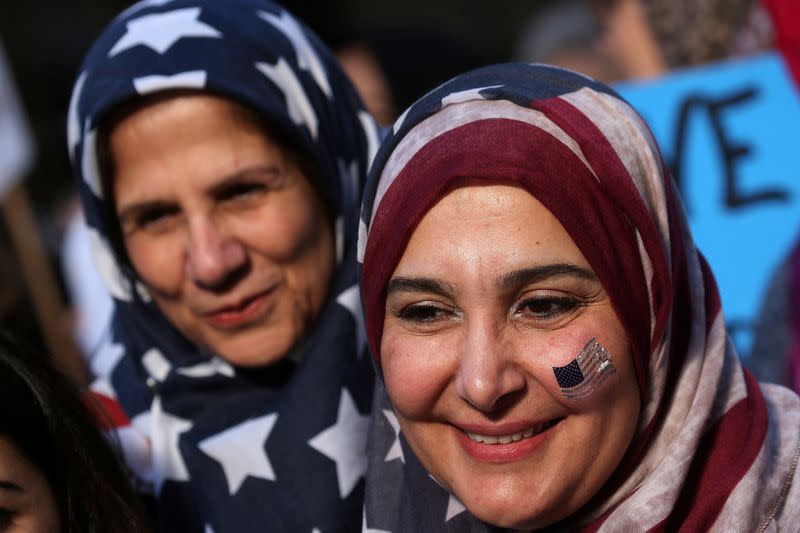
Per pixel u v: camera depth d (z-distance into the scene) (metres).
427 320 1.95
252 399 2.59
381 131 2.83
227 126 2.37
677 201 2.09
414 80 4.35
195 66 2.37
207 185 2.34
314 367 2.49
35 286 4.12
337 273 2.55
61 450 2.14
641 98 3.34
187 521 2.57
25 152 4.37
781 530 1.99
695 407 2.03
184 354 2.67
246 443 2.53
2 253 4.08
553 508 1.93
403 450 2.22
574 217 1.86
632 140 1.99
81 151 2.51
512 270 1.85
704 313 2.09
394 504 2.21
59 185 8.67
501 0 11.38
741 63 3.25
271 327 2.45
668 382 2.04
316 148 2.49
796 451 2.06
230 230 2.38
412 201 1.90
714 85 3.27
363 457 2.48
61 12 10.09
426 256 1.89
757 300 3.15
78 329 4.64
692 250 2.11
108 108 2.36
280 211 2.40
